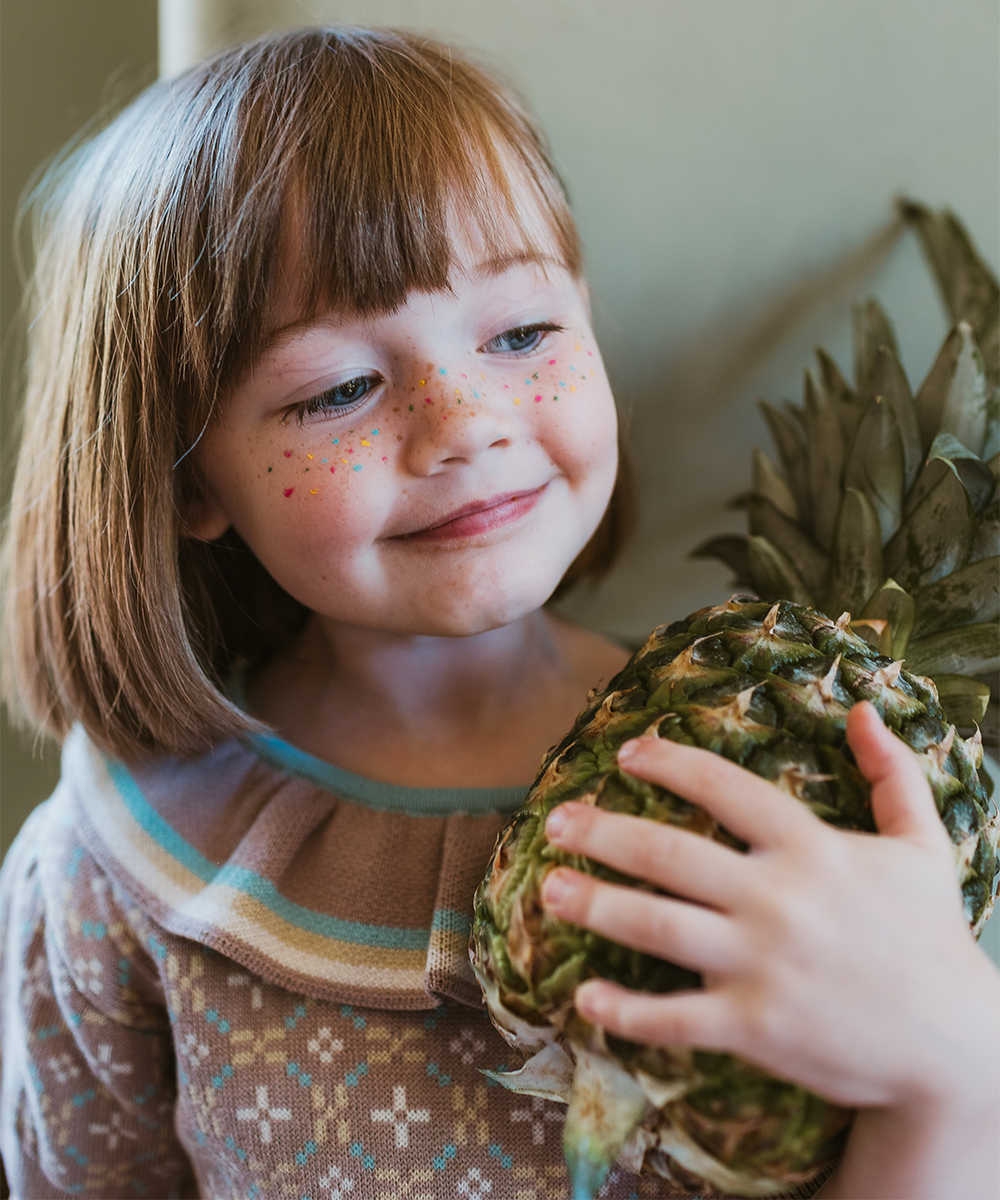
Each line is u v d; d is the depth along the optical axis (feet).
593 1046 0.83
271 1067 1.10
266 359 1.04
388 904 1.12
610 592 1.60
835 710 0.89
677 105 1.45
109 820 1.23
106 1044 1.23
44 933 1.26
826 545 1.29
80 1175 1.30
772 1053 0.80
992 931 1.49
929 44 1.43
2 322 1.70
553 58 1.44
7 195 1.68
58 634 1.28
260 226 1.01
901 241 1.49
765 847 0.82
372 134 1.03
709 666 0.92
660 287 1.51
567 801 0.89
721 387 1.53
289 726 1.28
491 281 1.05
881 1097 0.83
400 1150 1.08
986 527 1.13
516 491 1.08
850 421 1.30
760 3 1.42
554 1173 1.08
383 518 1.05
